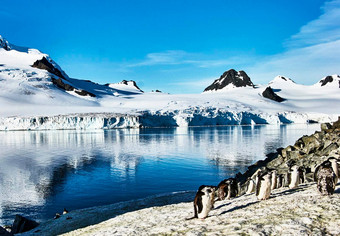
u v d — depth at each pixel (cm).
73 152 6347
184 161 4994
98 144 7850
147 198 2573
